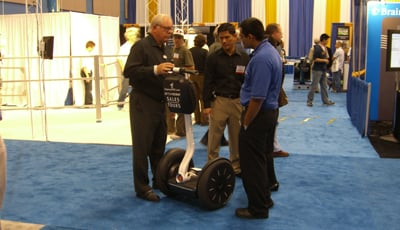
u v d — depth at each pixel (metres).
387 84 7.02
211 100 4.40
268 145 3.93
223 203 3.70
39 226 3.33
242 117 3.28
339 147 6.00
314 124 7.83
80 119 8.41
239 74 4.28
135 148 3.83
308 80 14.49
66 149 5.90
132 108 3.78
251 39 3.17
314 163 5.14
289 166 5.01
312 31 19.00
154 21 3.72
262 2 19.20
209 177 3.54
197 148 5.88
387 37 6.41
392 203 3.81
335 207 3.71
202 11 19.55
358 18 7.98
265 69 3.04
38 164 5.14
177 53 6.39
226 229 3.25
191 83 3.54
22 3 12.70
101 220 3.45
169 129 6.75
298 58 19.27
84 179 4.54
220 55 4.30
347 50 13.79
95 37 10.67
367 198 3.94
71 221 3.43
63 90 10.14
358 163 5.15
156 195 3.87
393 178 4.55
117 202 3.84
